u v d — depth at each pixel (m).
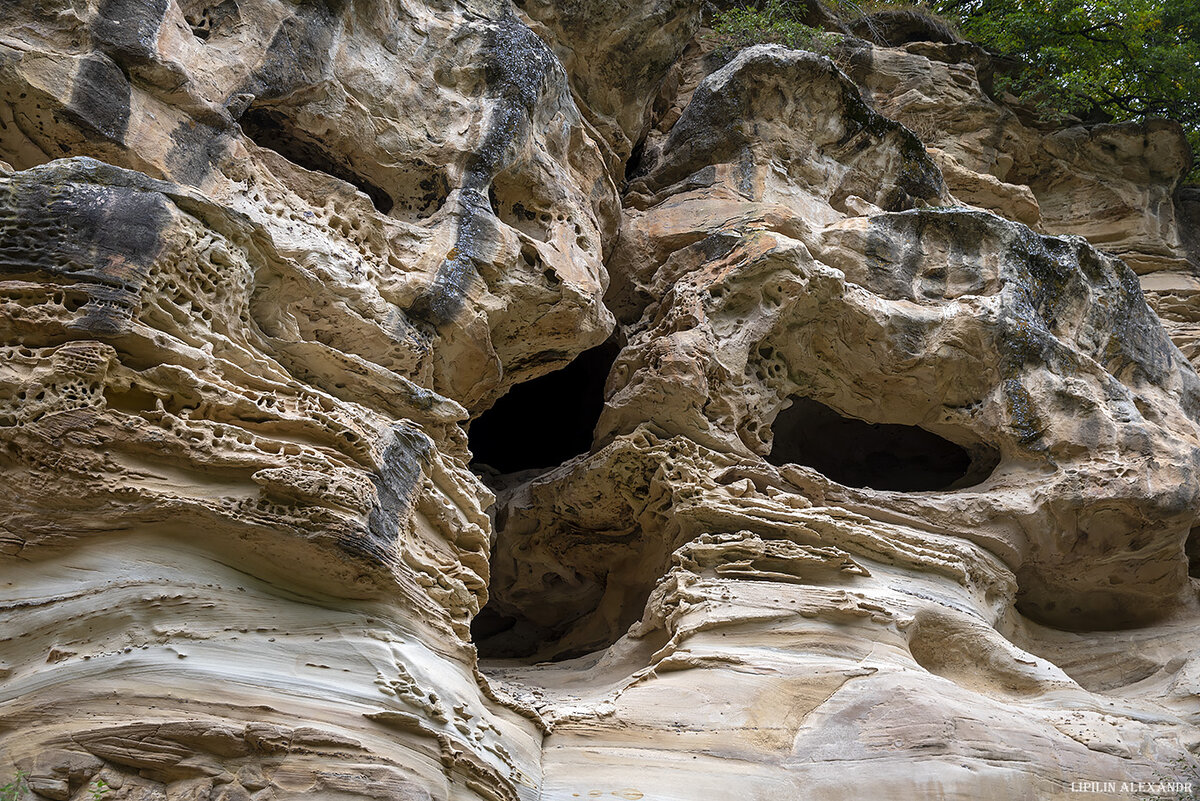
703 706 6.56
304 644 5.00
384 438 5.77
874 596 7.79
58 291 5.07
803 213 10.30
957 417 9.69
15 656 4.52
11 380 4.83
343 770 4.57
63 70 5.93
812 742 6.39
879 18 15.12
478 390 8.20
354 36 7.81
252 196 6.63
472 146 8.01
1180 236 14.65
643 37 10.24
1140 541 9.31
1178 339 13.39
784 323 9.40
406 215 7.95
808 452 11.24
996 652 7.93
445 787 4.91
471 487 6.50
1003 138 14.43
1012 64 15.61
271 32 7.13
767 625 7.28
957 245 10.23
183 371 5.25
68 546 4.83
